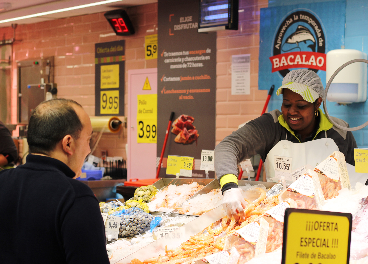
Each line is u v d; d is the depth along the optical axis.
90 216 1.13
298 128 2.30
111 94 5.48
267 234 1.38
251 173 3.74
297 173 2.27
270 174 2.49
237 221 1.72
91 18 5.61
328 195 1.58
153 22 5.05
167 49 4.77
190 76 4.61
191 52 4.59
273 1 4.01
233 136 2.30
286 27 3.92
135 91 5.26
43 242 1.13
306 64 3.82
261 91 4.13
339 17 3.62
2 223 1.18
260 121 2.43
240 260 1.31
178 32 4.68
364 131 3.51
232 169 2.02
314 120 2.37
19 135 6.23
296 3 3.85
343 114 3.60
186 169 3.25
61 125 1.23
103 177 5.29
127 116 5.35
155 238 1.78
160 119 4.85
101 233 1.15
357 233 1.46
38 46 6.21
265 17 4.06
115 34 5.40
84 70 5.73
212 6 3.94
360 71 3.30
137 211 2.05
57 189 1.15
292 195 1.49
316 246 1.00
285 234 0.97
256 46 4.16
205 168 3.32
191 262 1.28
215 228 1.76
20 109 6.34
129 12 5.25
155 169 5.10
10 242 1.17
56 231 1.12
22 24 6.36
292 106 2.24
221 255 1.28
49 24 6.06
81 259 1.10
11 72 6.54
